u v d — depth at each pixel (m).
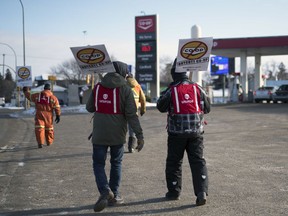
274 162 8.44
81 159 9.42
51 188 6.80
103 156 5.53
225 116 20.34
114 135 5.52
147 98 38.53
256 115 20.69
